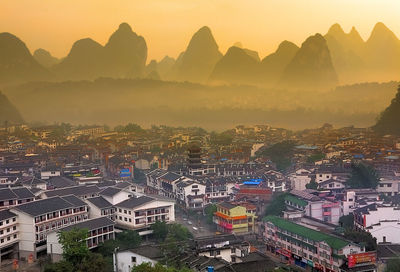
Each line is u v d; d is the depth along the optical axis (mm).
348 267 108062
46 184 185375
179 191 186625
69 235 112000
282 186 197375
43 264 120375
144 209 145125
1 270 117688
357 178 190125
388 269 109688
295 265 124312
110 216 149375
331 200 160375
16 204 141750
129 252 110750
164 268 94500
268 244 136125
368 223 136625
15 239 126812
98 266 107562
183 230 140125
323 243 114812
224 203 156625
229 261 116250
